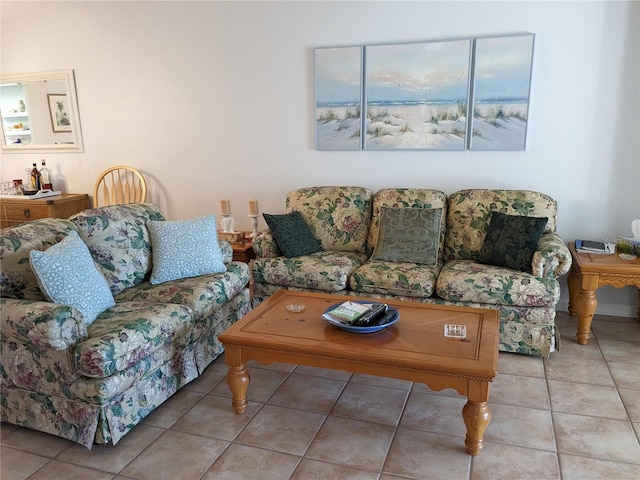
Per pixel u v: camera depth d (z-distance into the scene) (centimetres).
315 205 354
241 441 206
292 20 362
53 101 446
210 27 385
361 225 346
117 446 204
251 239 369
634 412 218
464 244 320
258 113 388
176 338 233
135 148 432
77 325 193
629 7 292
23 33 439
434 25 331
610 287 329
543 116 322
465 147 339
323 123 369
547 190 332
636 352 275
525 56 312
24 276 226
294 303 253
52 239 243
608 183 319
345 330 216
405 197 336
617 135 310
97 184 426
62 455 200
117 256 269
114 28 412
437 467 187
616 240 316
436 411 225
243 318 233
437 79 334
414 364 186
